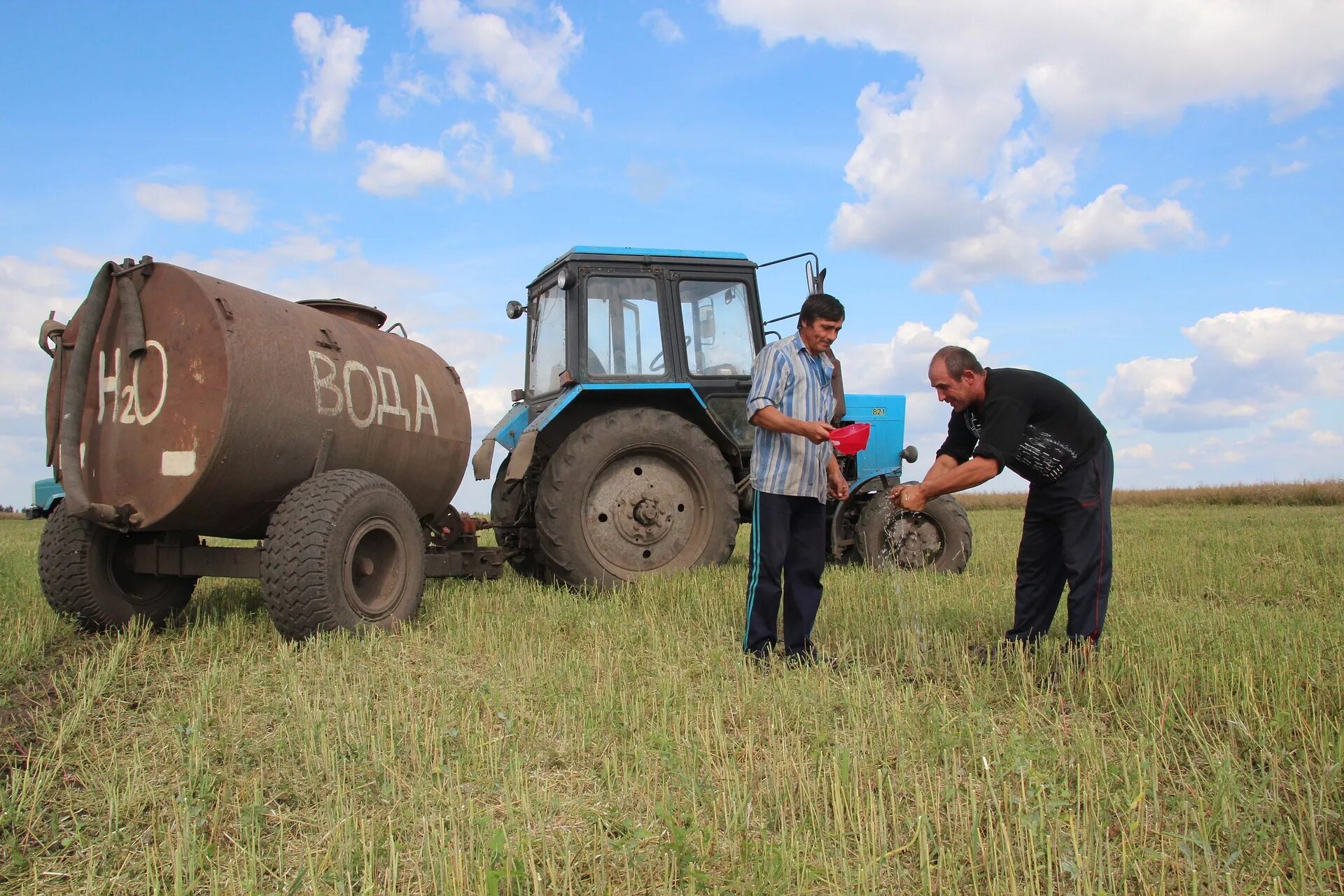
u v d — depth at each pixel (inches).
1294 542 383.9
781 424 161.5
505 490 315.9
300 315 210.2
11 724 132.1
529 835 89.1
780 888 79.5
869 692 141.6
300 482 201.8
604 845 89.7
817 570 169.9
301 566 181.6
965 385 156.0
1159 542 400.5
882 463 314.5
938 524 303.1
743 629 195.3
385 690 148.8
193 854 87.8
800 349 167.9
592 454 257.4
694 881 79.9
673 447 265.4
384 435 223.3
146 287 192.5
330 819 97.0
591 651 175.2
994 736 111.8
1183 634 169.6
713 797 100.8
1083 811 98.2
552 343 298.0
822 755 109.4
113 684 155.1
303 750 117.0
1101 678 144.1
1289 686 132.0
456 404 259.9
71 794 107.3
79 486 186.9
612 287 277.9
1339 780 102.7
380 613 197.3
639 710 130.1
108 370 195.0
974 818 89.5
